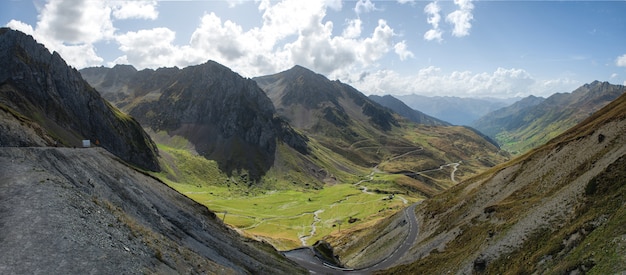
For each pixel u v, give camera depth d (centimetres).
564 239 5175
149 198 6059
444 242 9069
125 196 5338
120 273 3052
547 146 10831
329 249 12475
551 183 8200
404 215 13412
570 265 4475
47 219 3241
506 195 9538
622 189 5244
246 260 6562
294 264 9019
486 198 10250
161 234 5016
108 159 6122
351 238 15300
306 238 17425
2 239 2881
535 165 9712
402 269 8638
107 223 3809
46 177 3959
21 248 2841
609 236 4362
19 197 3462
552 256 5062
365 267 9762
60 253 2933
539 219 6347
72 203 3681
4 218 3133
